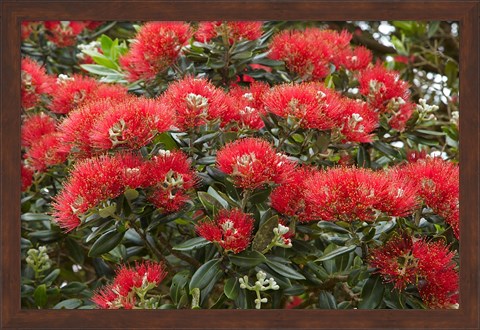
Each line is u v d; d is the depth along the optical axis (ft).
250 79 6.28
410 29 7.84
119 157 4.31
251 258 4.39
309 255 5.27
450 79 7.75
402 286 4.59
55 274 5.91
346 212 4.21
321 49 5.67
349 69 5.98
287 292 5.17
